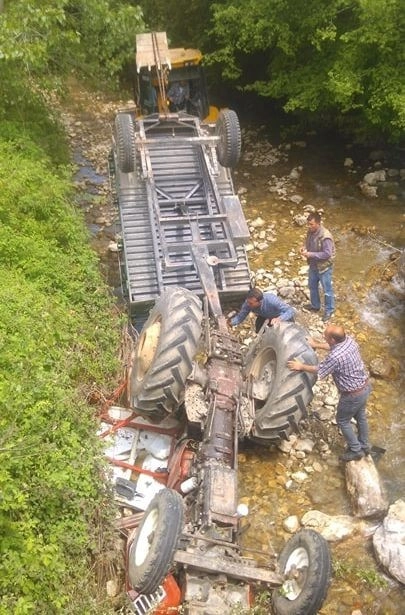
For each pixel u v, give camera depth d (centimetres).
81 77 1052
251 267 812
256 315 645
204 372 509
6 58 809
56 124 1042
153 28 1207
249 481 543
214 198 725
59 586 389
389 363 654
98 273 703
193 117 848
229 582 380
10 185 722
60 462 444
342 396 524
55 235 714
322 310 736
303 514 517
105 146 1138
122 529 456
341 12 916
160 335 497
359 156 1078
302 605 376
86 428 490
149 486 496
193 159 787
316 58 972
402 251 809
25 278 638
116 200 776
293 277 787
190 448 498
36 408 464
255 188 1009
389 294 755
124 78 1180
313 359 511
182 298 515
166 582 385
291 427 515
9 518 404
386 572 471
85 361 562
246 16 945
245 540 494
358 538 497
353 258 826
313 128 1159
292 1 914
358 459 543
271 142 1152
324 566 382
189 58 979
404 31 860
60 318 583
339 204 953
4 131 873
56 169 931
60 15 830
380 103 879
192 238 645
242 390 514
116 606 410
